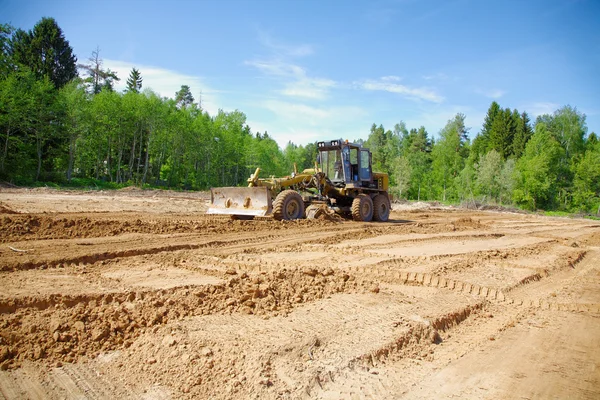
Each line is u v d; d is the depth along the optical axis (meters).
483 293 7.09
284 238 11.23
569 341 5.20
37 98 34.53
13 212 12.39
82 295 5.29
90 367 3.92
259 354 4.05
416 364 4.35
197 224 12.13
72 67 45.19
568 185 53.53
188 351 4.10
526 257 10.58
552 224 23.44
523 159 52.84
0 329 4.27
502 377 4.16
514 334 5.39
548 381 4.11
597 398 3.81
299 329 4.77
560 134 57.81
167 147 46.62
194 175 49.56
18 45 41.19
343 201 17.94
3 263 6.68
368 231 13.40
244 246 9.80
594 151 55.09
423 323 5.21
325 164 17.72
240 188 14.17
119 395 3.52
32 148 34.84
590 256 12.02
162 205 20.11
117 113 40.00
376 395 3.65
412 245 11.50
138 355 4.11
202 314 5.09
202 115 50.03
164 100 46.28
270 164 64.12
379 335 4.76
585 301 7.04
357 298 6.15
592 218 39.44
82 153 41.22
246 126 65.44
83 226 10.12
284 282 6.32
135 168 49.25
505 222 22.70
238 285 5.95
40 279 6.06
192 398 3.47
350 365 4.07
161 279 6.45
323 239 11.41
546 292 7.49
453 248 11.28
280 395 3.49
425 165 66.69
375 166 74.06
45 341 4.20
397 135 75.50
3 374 3.71
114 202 19.83
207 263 7.81
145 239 9.72
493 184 50.88
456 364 4.42
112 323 4.57
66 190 26.72
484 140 76.62
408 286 7.23
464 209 37.06
